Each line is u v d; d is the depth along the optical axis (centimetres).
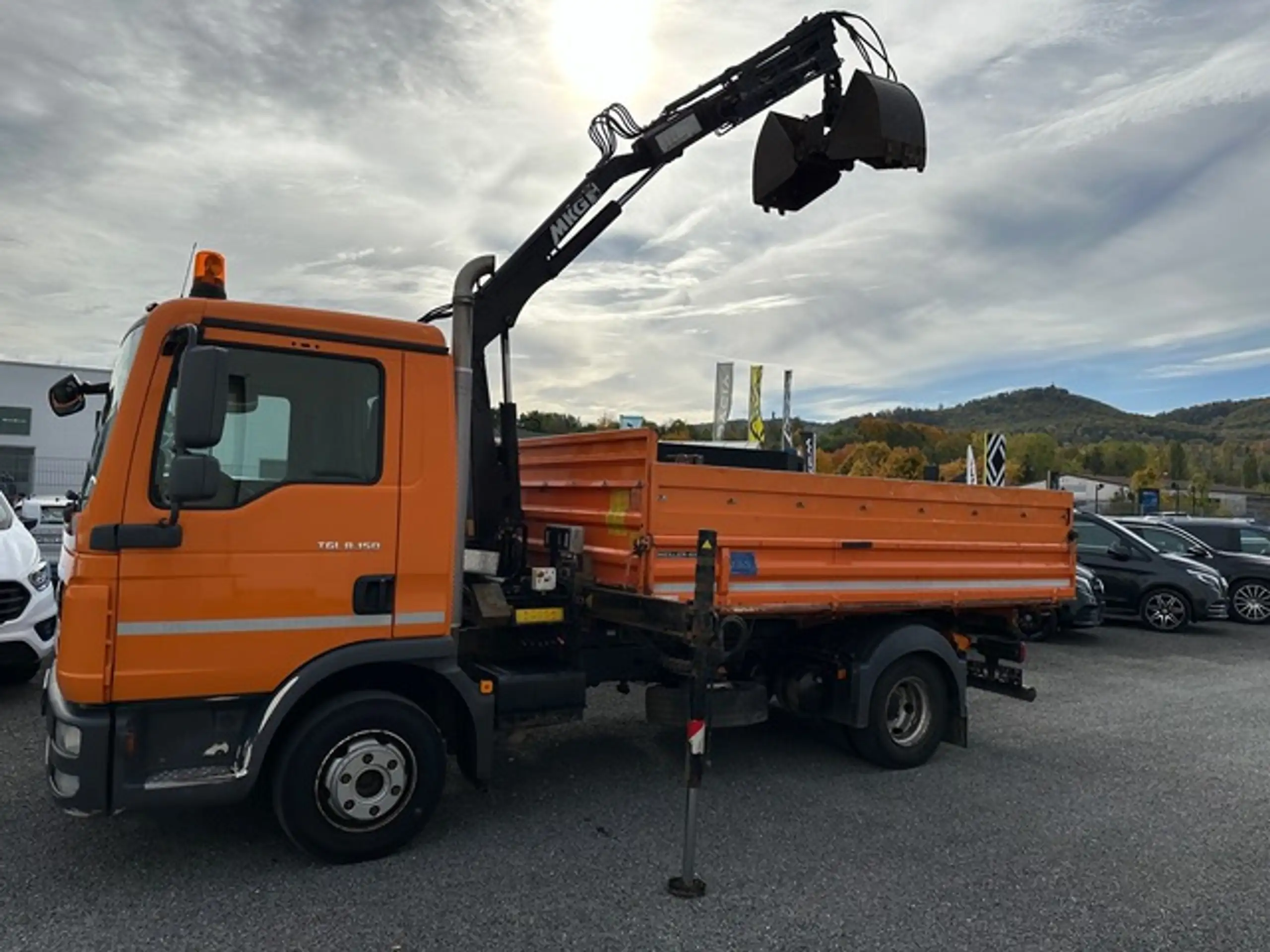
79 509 419
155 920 368
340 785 416
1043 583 697
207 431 354
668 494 496
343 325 426
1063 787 575
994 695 865
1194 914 398
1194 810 536
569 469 580
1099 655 1120
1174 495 5222
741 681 612
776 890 411
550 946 354
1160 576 1337
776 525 543
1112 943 370
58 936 353
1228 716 789
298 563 409
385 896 393
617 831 479
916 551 613
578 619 539
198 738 397
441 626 445
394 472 434
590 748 637
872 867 441
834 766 611
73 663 367
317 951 346
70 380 496
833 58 620
